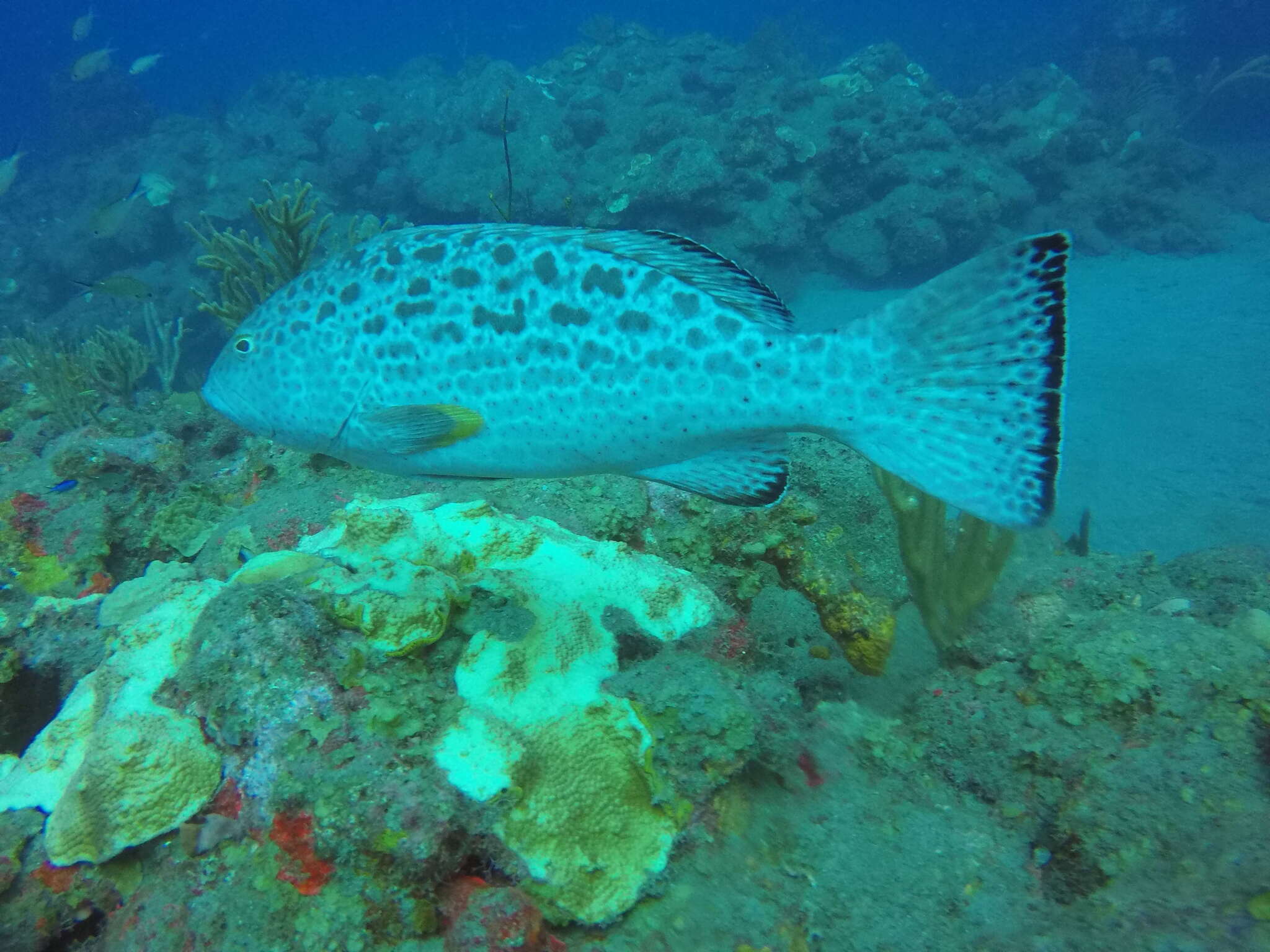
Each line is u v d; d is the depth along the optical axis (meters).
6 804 0.68
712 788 0.67
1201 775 0.66
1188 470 2.27
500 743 0.65
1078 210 4.32
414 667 0.69
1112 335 3.32
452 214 4.02
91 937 0.66
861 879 0.65
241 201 4.09
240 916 0.61
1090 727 0.73
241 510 1.06
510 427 0.65
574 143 4.22
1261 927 0.58
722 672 0.73
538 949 0.58
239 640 0.66
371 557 0.80
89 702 0.72
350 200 4.44
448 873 0.61
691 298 0.62
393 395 0.66
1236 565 1.09
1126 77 6.32
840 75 4.54
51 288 4.03
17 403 1.81
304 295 0.68
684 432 0.64
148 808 0.64
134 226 3.80
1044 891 0.65
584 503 0.94
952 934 0.62
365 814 0.60
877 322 0.62
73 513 1.09
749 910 0.63
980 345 0.60
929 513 0.89
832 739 0.77
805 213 3.96
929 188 3.95
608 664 0.74
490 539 0.83
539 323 0.63
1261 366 2.81
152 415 1.65
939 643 0.89
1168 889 0.62
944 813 0.72
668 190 3.68
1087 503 2.20
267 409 0.70
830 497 1.03
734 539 0.93
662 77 4.70
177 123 5.30
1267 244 3.98
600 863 0.64
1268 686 0.70
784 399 0.62
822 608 0.89
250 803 0.63
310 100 5.00
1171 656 0.73
